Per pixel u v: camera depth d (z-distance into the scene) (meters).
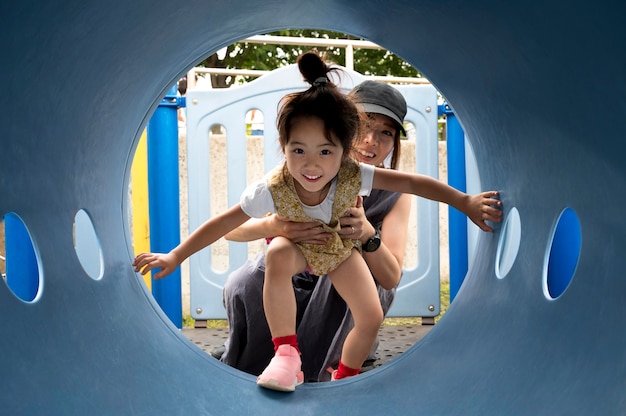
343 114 2.05
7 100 1.32
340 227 2.20
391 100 2.43
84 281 1.77
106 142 2.05
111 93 1.91
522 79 1.60
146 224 3.80
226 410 1.77
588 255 1.31
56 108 1.58
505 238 2.49
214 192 6.47
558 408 1.24
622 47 1.04
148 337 1.97
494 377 1.59
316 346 2.54
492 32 1.60
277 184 2.18
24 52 1.29
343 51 9.54
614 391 1.09
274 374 1.95
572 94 1.32
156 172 3.72
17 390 1.18
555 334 1.40
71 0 1.34
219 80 9.08
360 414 1.77
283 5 1.95
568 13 1.17
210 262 3.88
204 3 1.84
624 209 1.13
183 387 1.80
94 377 1.49
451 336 2.06
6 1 1.13
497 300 1.89
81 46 1.54
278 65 9.40
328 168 2.05
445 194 2.17
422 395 1.79
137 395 1.59
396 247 2.47
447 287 6.32
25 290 2.81
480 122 2.10
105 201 2.14
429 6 1.73
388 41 2.20
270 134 3.90
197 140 3.86
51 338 1.42
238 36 2.26
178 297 3.76
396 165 2.59
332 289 2.46
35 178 1.54
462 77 2.04
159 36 1.90
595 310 1.24
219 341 3.50
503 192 2.04
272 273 2.10
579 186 1.37
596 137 1.24
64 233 1.73
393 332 3.68
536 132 1.65
